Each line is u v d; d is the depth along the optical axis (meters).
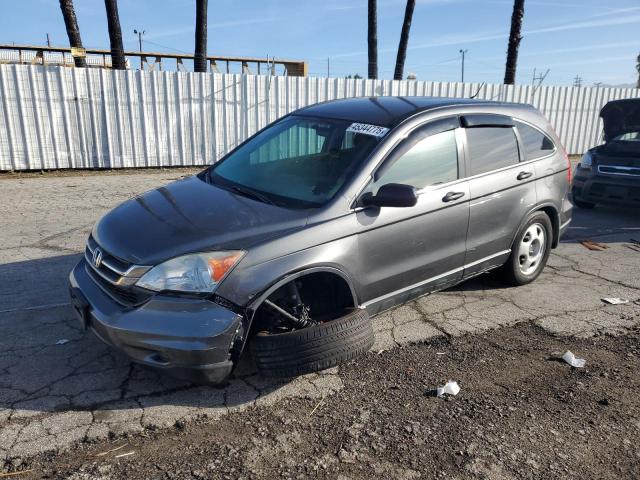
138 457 2.78
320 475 2.68
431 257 4.09
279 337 3.23
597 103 17.84
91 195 9.44
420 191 3.94
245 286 3.07
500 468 2.76
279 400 3.32
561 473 2.74
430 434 3.02
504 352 4.01
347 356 3.32
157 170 12.56
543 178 5.07
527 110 5.20
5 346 3.85
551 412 3.27
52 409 3.14
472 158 4.41
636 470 2.79
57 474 2.63
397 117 4.07
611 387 3.56
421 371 3.70
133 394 3.33
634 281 5.59
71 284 3.59
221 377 3.11
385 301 3.88
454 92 15.60
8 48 15.94
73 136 11.82
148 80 12.10
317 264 3.32
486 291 5.18
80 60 12.78
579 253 6.61
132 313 3.05
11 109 11.18
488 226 4.54
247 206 3.54
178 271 3.03
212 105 12.80
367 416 3.17
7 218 7.54
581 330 4.40
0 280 5.08
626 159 8.30
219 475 2.66
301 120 4.52
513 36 17.39
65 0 12.24
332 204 3.50
